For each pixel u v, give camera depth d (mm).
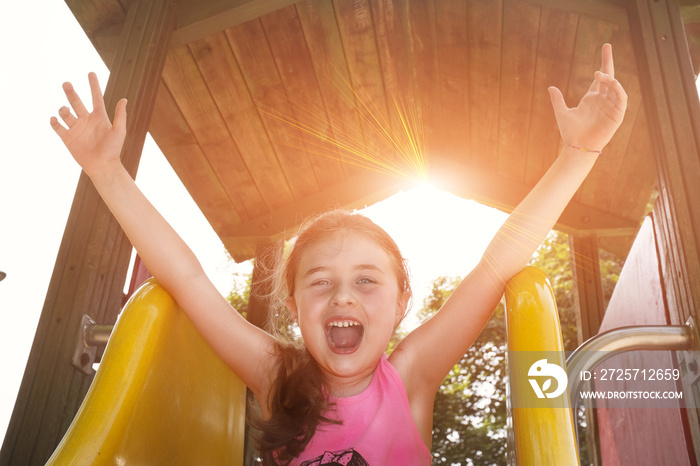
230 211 3562
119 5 2240
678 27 1923
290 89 2996
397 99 3182
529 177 3557
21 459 1456
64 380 1554
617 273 8039
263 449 978
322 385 1026
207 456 1104
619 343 1541
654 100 1845
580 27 2514
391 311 1041
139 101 2021
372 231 1085
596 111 998
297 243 1128
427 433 1047
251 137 3188
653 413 2250
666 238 1805
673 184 1717
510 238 1034
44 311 1625
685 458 1870
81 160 1022
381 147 3449
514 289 915
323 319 1002
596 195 3398
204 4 2365
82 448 751
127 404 820
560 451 751
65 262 1691
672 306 1771
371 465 927
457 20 2744
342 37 2811
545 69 2811
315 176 3566
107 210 1801
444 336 1061
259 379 1087
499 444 7668
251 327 1103
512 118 3182
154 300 945
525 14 2580
